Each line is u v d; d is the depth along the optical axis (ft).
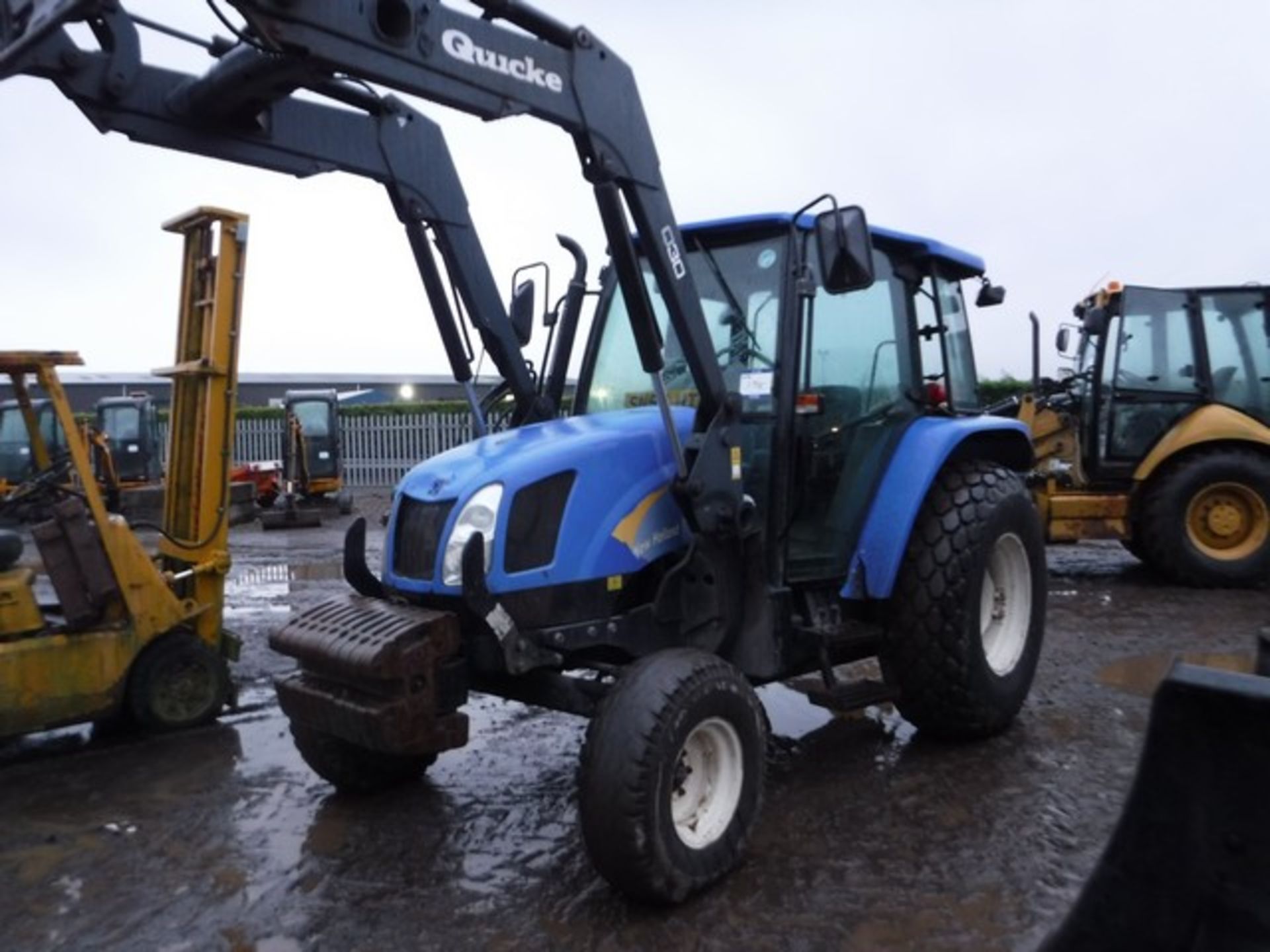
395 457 79.71
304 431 58.08
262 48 8.86
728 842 10.36
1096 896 5.44
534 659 10.52
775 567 12.32
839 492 13.64
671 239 11.38
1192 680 5.08
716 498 11.47
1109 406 27.17
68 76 10.78
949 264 16.10
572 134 10.78
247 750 15.51
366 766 12.94
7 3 10.26
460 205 13.83
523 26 10.37
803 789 12.97
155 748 15.72
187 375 17.28
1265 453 26.73
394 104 13.20
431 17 9.49
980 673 13.85
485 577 10.34
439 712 10.52
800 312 12.47
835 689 12.80
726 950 9.21
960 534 13.67
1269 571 26.27
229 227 17.13
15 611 15.24
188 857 11.57
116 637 15.81
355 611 11.11
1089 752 13.99
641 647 11.41
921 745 14.55
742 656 12.20
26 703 15.01
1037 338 29.40
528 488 10.80
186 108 11.55
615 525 11.28
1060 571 29.60
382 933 9.70
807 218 12.80
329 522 53.31
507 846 11.59
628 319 14.64
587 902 10.18
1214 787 5.05
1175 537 26.35
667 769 9.66
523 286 14.24
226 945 9.58
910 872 10.61
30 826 12.72
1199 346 26.91
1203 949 5.04
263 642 22.86
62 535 15.47
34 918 10.25
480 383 18.02
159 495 46.21
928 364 15.44
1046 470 28.86
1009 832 11.50
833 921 9.66
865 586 13.47
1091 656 19.27
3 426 51.11
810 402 12.50
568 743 15.16
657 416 12.47
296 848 11.72
